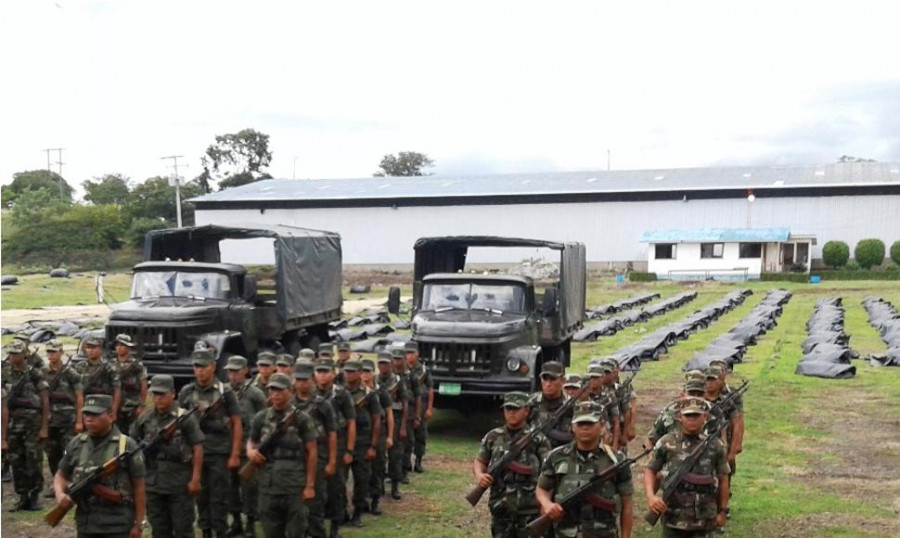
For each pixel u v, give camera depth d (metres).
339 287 22.23
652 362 25.28
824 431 16.09
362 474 10.45
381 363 11.55
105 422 7.27
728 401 9.77
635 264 66.25
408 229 69.81
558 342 17.48
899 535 10.23
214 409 9.36
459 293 16.12
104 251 71.19
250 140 100.94
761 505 11.39
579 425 6.77
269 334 18.50
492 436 7.74
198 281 16.95
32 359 10.90
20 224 71.38
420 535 10.09
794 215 63.19
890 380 21.61
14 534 9.94
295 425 8.38
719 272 62.25
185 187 87.06
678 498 7.57
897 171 66.12
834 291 52.16
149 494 8.39
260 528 10.27
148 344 15.52
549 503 6.84
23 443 10.70
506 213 68.31
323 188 76.31
